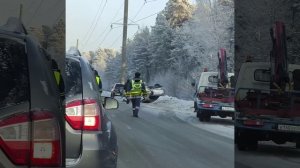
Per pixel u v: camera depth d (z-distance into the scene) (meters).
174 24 87.00
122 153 9.99
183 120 19.42
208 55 45.47
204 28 46.75
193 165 9.01
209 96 19.27
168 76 65.00
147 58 94.81
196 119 20.22
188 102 31.16
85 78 5.30
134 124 16.55
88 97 5.18
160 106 29.91
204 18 47.19
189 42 51.16
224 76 20.94
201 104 19.22
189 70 59.44
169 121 18.59
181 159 9.61
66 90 5.15
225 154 10.44
